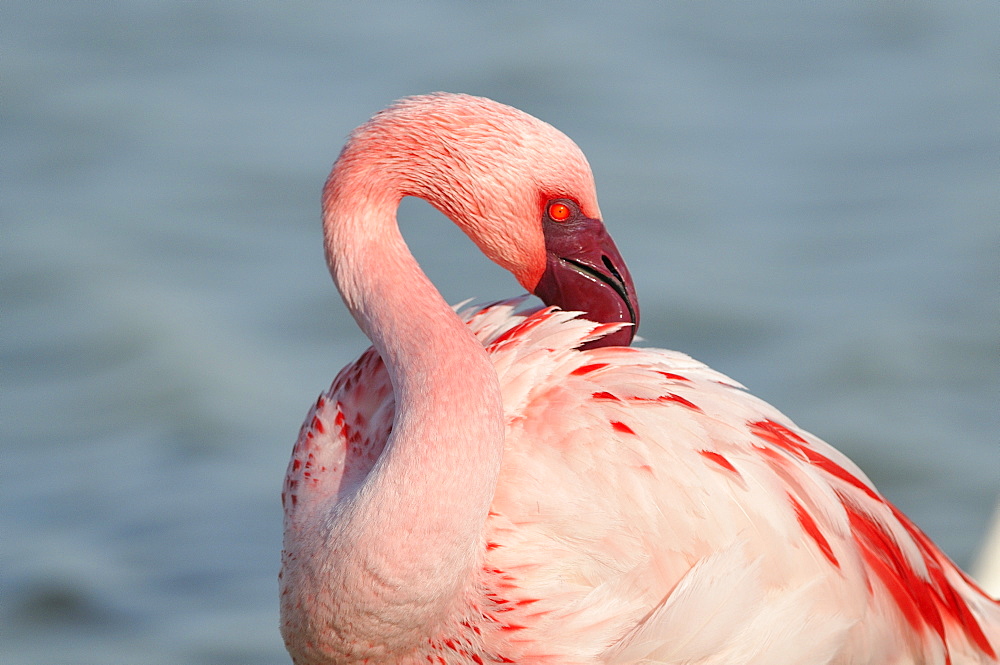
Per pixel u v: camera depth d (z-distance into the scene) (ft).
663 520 16.63
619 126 55.98
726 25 71.31
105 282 44.21
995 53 66.13
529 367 17.43
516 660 16.39
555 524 16.58
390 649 15.85
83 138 57.47
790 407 35.91
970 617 18.83
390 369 16.57
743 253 44.98
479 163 17.17
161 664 26.35
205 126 58.03
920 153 53.62
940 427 34.14
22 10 76.74
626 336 18.29
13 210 50.37
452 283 42.52
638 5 74.74
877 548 17.85
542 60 63.52
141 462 34.68
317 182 52.49
